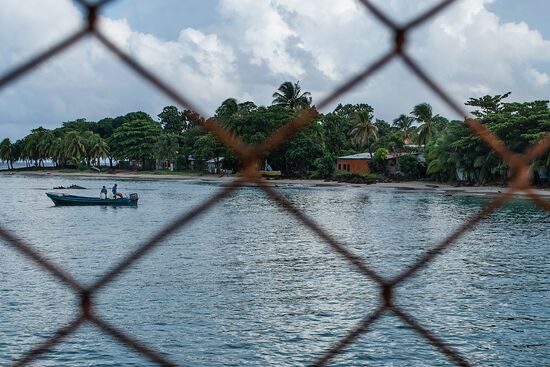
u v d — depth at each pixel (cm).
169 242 3228
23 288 2044
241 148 173
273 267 2483
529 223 4275
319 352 1406
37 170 15962
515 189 210
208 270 2406
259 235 3588
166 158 12794
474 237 3462
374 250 2966
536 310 1753
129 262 173
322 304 1842
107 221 4522
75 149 13912
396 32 168
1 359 1359
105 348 1420
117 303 1844
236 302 1872
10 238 160
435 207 5525
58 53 126
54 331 1555
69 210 5484
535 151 208
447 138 7294
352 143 10938
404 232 3716
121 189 8662
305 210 5275
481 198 6384
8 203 6281
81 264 2616
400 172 9000
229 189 177
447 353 229
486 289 2036
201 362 1353
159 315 1719
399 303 1833
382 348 1412
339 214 4906
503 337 1503
